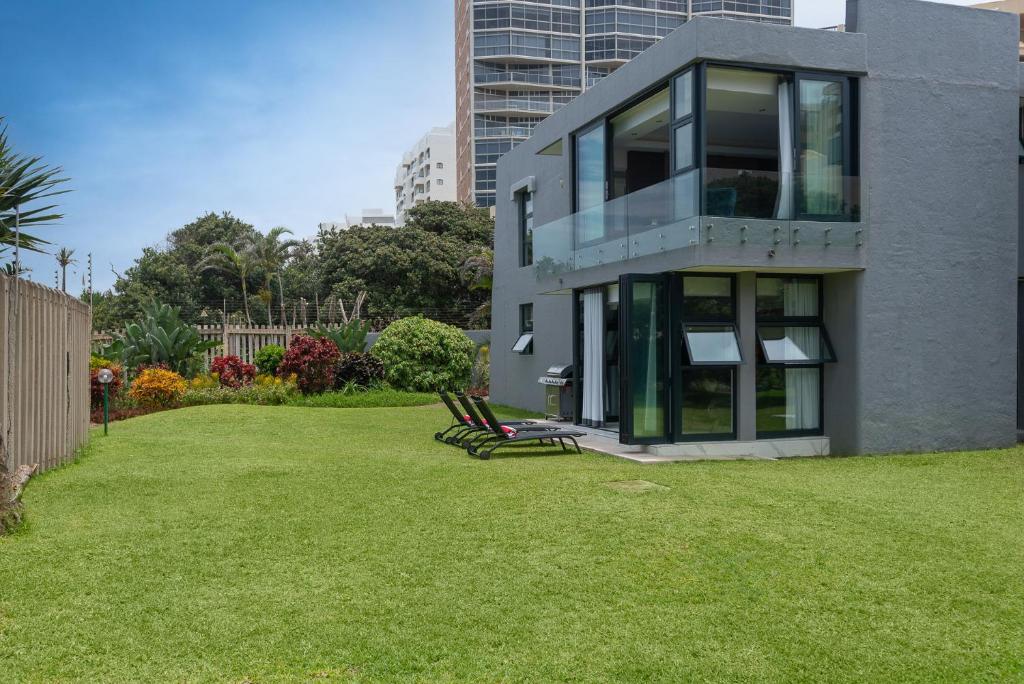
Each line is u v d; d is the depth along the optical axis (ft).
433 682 12.28
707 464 33.06
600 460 33.99
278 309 128.26
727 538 20.08
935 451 38.73
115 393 52.90
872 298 37.47
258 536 19.70
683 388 37.35
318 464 30.99
